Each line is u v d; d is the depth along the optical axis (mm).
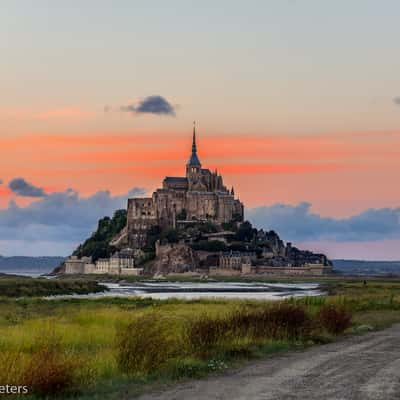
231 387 30375
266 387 30078
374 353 43500
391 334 58781
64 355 36312
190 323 47656
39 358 31688
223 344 43719
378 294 167125
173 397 28062
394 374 33844
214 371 35656
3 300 130500
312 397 27234
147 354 35906
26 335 47844
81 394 29656
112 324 63188
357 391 28672
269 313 52875
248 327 50188
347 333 59562
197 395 28359
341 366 37062
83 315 72438
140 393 29422
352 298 122688
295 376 33438
